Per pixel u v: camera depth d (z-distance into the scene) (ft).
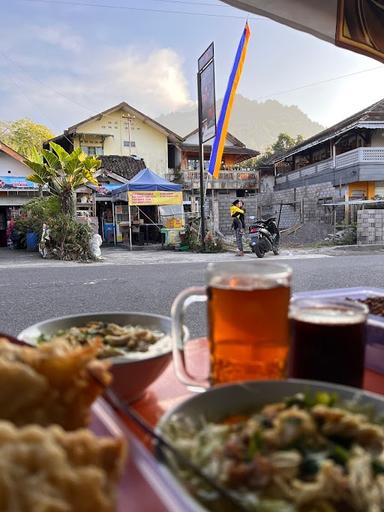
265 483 1.85
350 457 1.93
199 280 25.08
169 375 3.96
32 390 1.94
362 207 62.59
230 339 2.83
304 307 3.14
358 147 68.54
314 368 2.89
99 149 86.53
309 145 74.28
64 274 28.84
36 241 52.31
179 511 1.49
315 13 6.58
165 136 90.38
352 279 24.94
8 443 1.44
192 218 54.29
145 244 58.49
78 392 2.07
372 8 6.82
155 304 18.58
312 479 1.87
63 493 1.36
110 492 1.53
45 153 41.60
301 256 40.68
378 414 2.33
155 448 2.02
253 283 2.83
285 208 80.94
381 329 3.78
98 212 65.77
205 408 2.44
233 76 35.63
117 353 3.47
